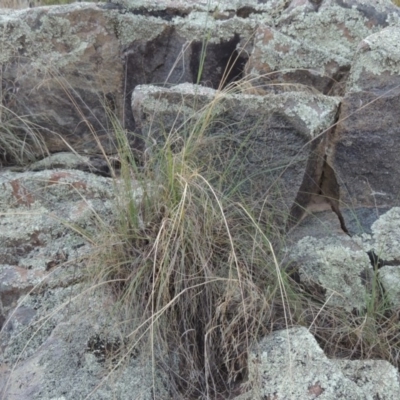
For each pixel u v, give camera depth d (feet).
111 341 5.18
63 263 5.66
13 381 4.99
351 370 4.88
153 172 5.95
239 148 6.08
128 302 5.30
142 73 7.77
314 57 7.14
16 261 6.30
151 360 5.00
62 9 7.42
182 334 5.13
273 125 6.13
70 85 7.72
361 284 5.81
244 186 6.31
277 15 7.72
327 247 6.06
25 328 5.26
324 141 6.44
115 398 4.75
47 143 8.04
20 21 7.48
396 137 6.18
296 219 6.60
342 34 7.45
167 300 5.18
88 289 5.13
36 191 6.81
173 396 4.93
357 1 7.38
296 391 4.53
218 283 5.31
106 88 7.80
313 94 6.28
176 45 7.63
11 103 7.83
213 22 7.50
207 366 4.96
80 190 6.87
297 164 6.26
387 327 5.58
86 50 7.57
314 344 4.91
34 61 7.62
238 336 5.05
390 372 4.86
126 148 6.37
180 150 6.14
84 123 7.95
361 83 6.09
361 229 6.31
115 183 5.98
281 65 7.16
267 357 4.83
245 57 7.60
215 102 5.84
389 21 7.36
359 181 6.47
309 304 5.56
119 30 7.51
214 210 5.51
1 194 6.79
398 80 5.99
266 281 5.50
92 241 5.75
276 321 5.27
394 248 6.05
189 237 5.33
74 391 4.79
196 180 5.72
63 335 5.28
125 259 5.50
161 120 6.27
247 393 4.72
